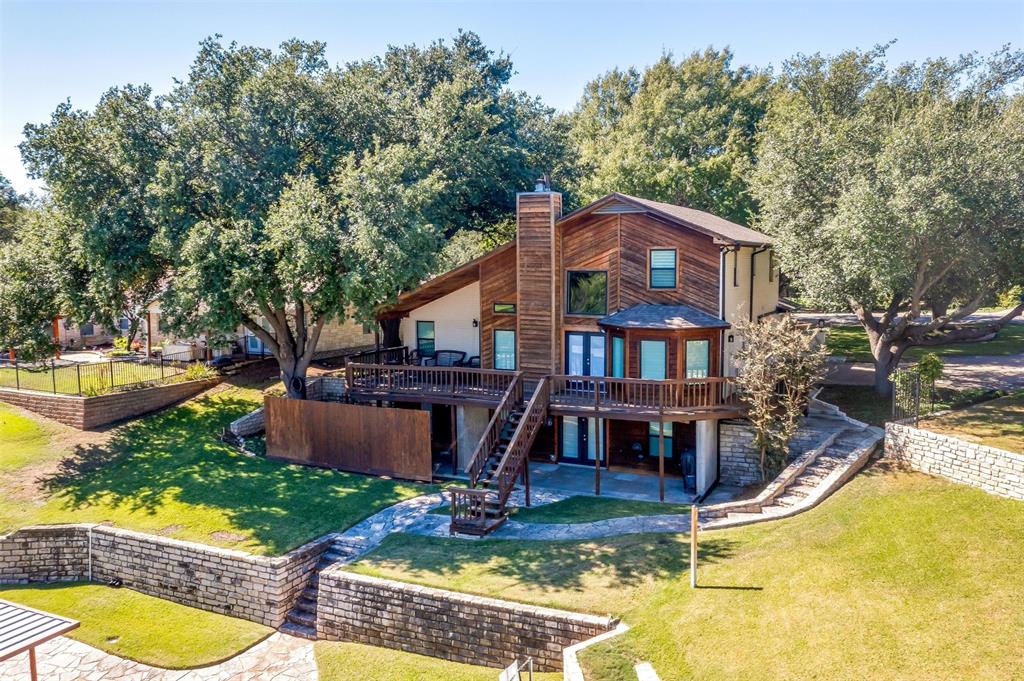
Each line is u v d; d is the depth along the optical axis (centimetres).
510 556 1783
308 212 2441
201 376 3300
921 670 1182
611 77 6341
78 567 2183
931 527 1625
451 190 3356
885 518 1702
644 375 2373
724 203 4334
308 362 2953
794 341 2086
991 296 2494
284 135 2842
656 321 2277
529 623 1495
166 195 2467
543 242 2533
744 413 2214
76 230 2647
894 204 2100
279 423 2666
